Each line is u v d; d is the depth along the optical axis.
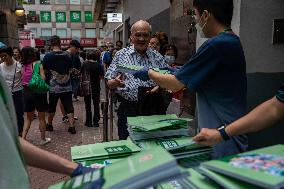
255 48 2.80
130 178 0.78
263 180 0.76
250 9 2.75
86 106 6.76
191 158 1.41
